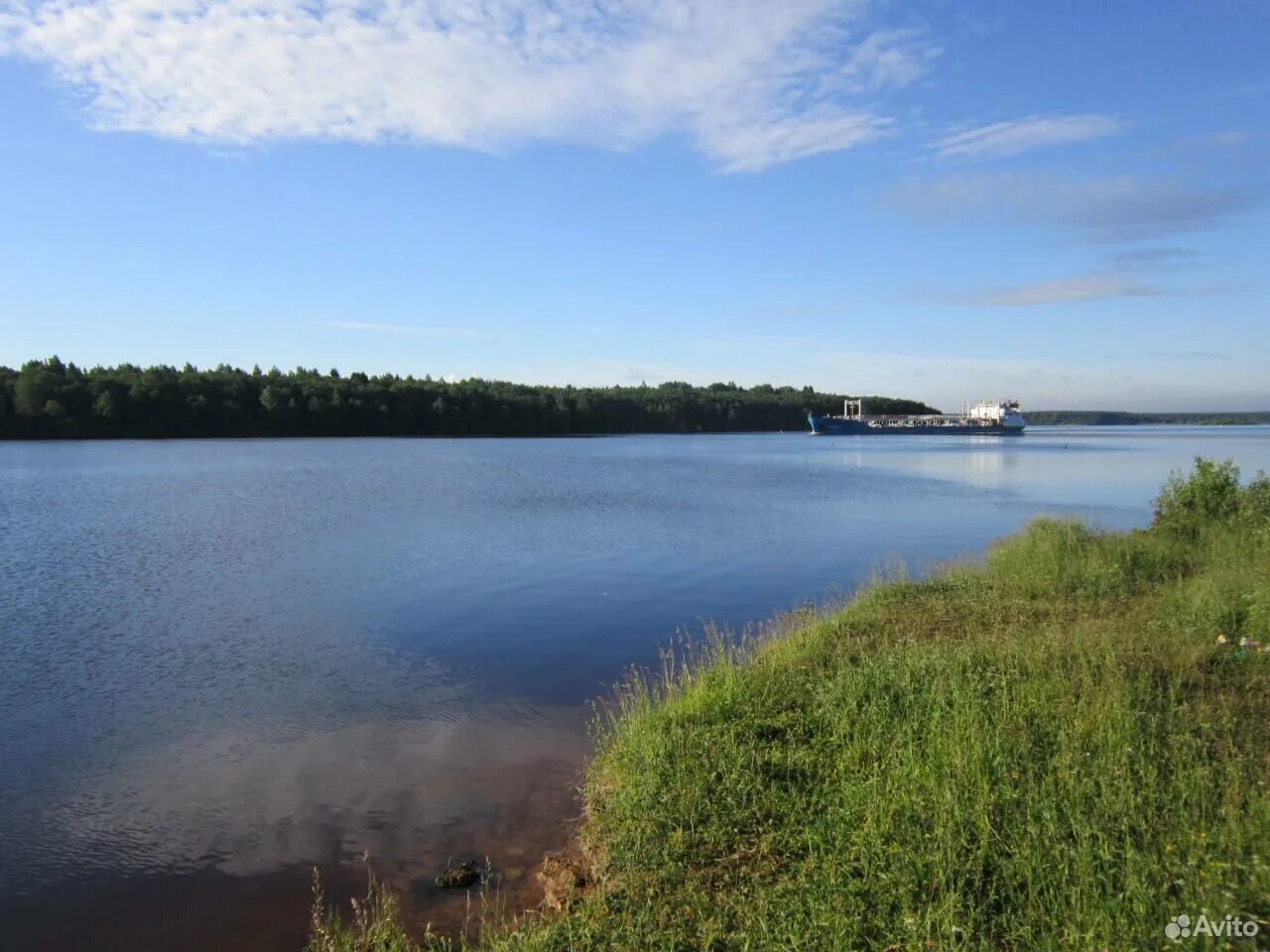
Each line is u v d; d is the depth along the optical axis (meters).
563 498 41.34
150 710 11.38
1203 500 21.22
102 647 14.58
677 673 12.44
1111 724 7.13
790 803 6.76
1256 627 10.48
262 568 22.23
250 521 31.97
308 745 10.07
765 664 10.84
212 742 10.21
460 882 6.86
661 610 17.45
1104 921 4.62
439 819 8.04
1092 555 16.56
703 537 27.98
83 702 11.70
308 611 17.33
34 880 7.15
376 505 37.78
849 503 39.41
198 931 6.42
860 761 7.36
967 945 4.73
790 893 5.55
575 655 13.98
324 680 12.66
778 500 40.78
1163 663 9.36
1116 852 5.27
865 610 14.04
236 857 7.46
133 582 20.36
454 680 12.64
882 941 4.89
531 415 150.38
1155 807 5.81
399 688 12.27
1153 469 65.25
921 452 98.25
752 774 7.32
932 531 29.81
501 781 8.88
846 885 5.44
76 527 30.28
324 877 7.09
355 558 23.80
